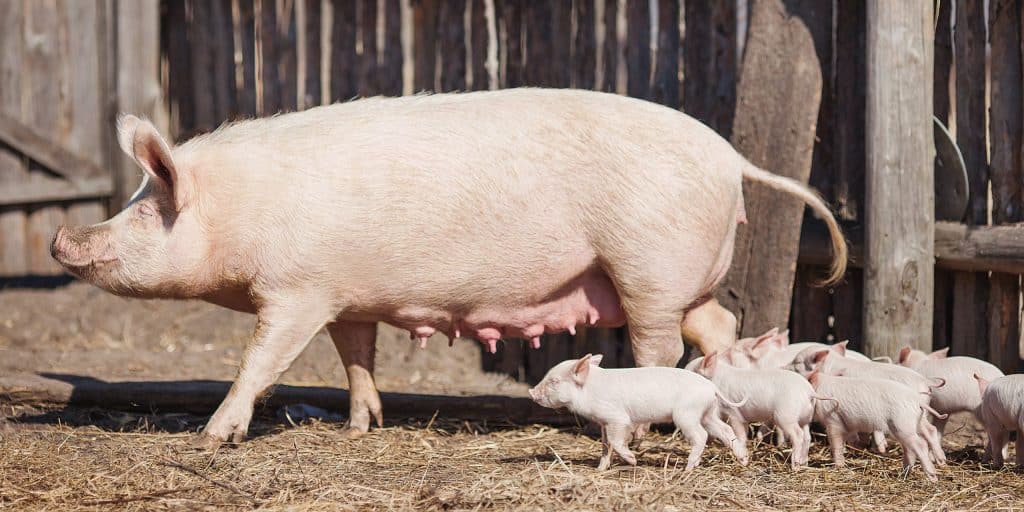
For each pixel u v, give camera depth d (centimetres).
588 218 718
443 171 707
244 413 704
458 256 718
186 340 1111
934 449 633
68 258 703
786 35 843
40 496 578
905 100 782
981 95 807
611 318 757
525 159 712
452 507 558
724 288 850
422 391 941
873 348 794
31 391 842
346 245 702
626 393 623
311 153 707
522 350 1023
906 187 782
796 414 642
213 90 1195
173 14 1209
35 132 1226
